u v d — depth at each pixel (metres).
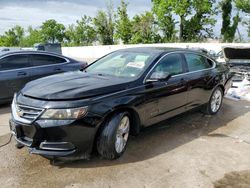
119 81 4.25
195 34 43.12
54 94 3.71
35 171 3.74
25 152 4.28
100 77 4.51
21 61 7.06
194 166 3.96
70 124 3.56
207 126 5.64
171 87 4.88
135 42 46.38
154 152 4.36
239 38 37.91
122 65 4.91
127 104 4.05
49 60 7.61
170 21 43.25
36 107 3.65
